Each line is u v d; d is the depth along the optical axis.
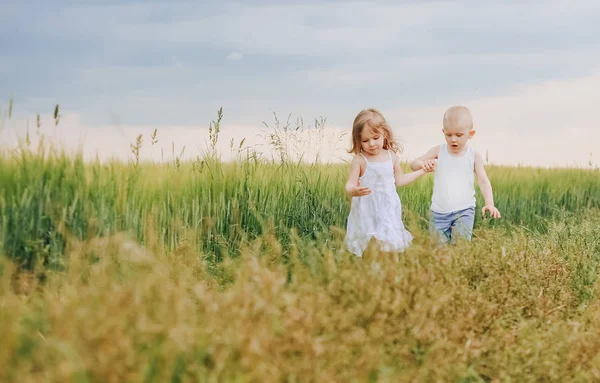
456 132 5.81
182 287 3.07
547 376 3.12
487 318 3.57
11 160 4.42
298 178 5.96
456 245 4.64
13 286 3.88
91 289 3.14
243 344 2.63
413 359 3.14
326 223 5.79
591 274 4.79
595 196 8.12
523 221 7.42
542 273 4.46
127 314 2.68
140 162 4.92
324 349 2.75
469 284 4.18
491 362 3.25
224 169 5.74
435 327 3.20
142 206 4.99
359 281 3.43
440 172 5.96
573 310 4.13
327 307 3.21
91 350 2.47
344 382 2.72
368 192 5.19
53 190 4.48
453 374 3.06
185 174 5.50
